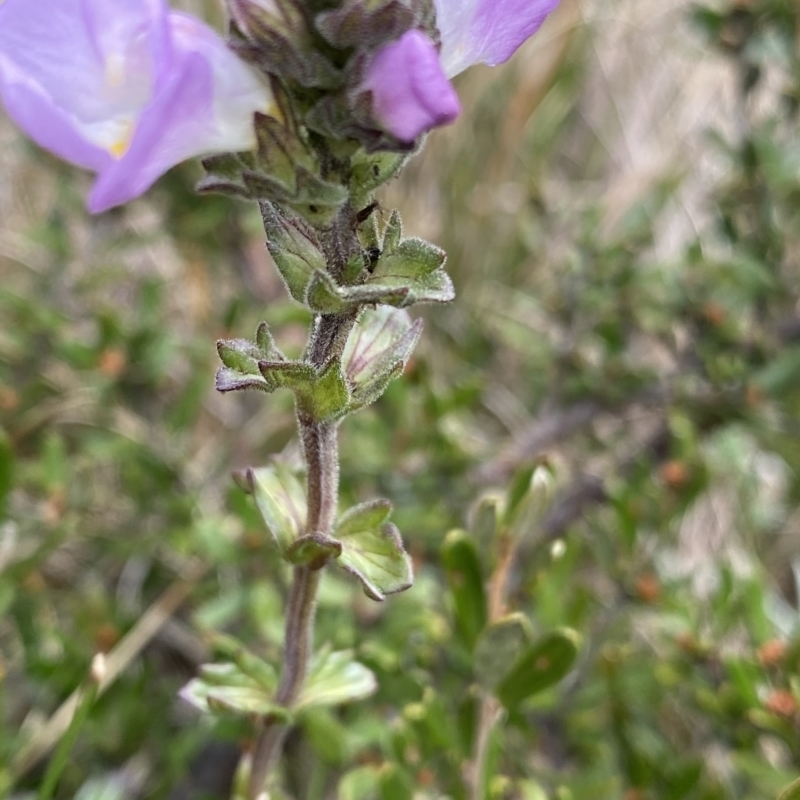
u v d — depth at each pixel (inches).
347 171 2.1
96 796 4.0
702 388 5.1
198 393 5.0
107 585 5.4
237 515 4.4
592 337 5.6
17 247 6.3
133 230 6.1
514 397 6.4
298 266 2.2
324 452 2.4
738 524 5.8
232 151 2.1
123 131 2.0
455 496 4.9
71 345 4.8
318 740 3.8
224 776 4.7
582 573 5.4
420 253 2.2
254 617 4.2
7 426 5.0
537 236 6.3
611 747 4.2
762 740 4.4
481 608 3.1
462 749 3.2
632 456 5.4
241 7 2.0
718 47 5.1
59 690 4.4
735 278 4.9
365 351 2.5
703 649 4.0
